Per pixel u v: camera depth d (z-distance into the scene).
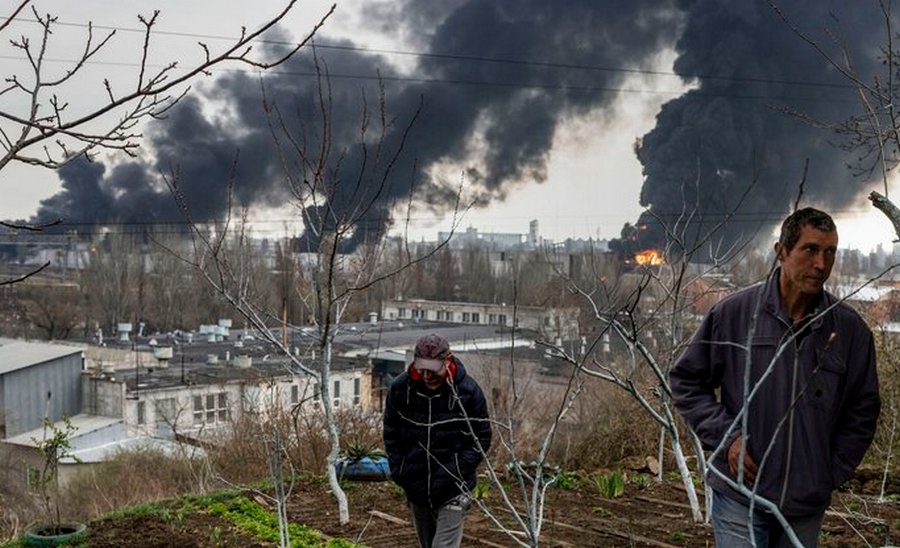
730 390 4.06
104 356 51.88
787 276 3.84
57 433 9.81
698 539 7.49
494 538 7.68
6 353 40.25
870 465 9.52
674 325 7.55
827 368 3.85
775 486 3.86
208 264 11.05
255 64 3.00
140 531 8.33
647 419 11.63
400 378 5.93
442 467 5.69
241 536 8.07
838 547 7.07
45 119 2.99
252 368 19.36
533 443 13.21
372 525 8.39
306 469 11.94
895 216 5.20
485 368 20.06
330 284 8.48
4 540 9.17
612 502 8.96
